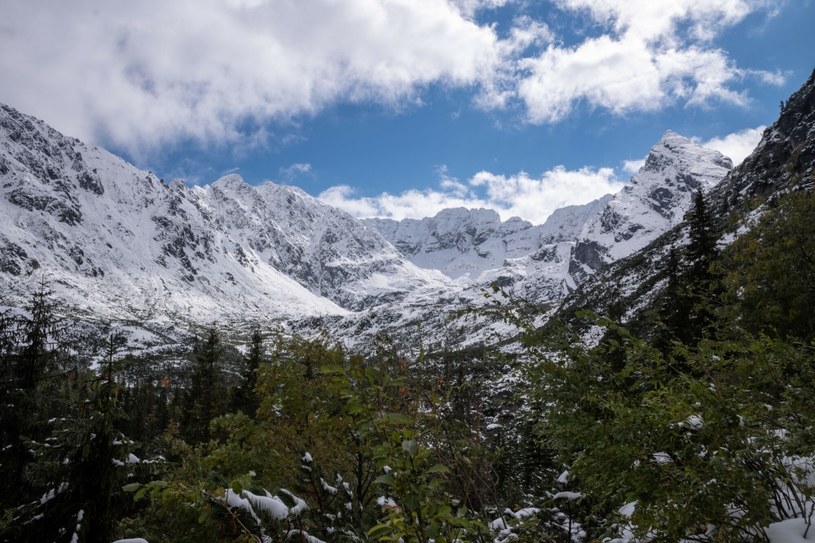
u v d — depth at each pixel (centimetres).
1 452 1326
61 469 868
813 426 308
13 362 1490
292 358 714
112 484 865
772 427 343
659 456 375
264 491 345
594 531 464
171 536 442
